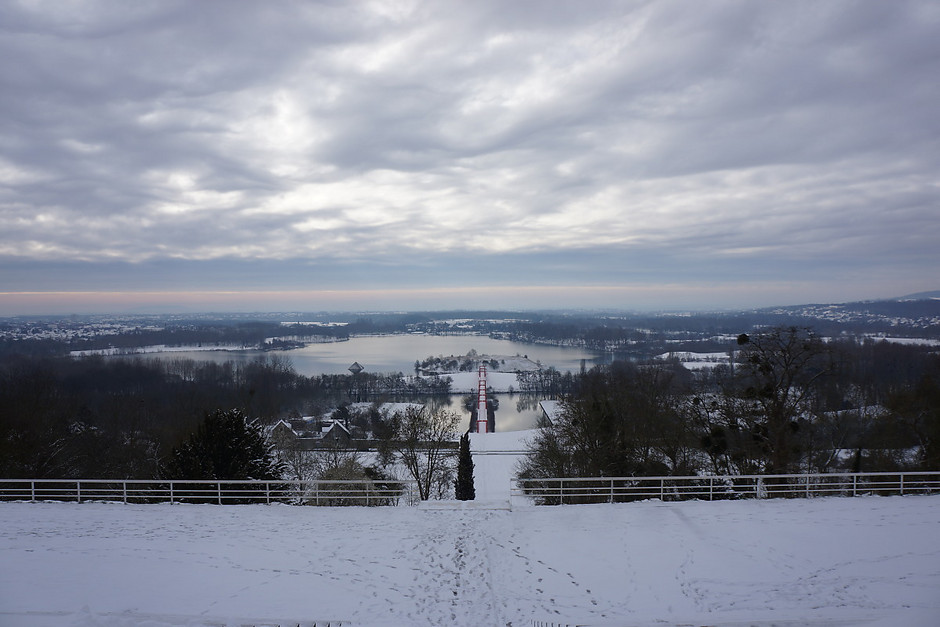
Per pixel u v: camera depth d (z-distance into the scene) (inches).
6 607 566.6
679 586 627.2
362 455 2127.2
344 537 784.3
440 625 554.9
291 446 1871.3
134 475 1727.4
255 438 1212.5
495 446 2544.3
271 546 751.7
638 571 665.0
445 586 637.3
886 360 3435.0
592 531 792.9
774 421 1158.3
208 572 670.5
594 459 1284.4
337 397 4643.2
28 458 1529.3
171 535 791.7
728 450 1289.4
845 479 1123.9
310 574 666.8
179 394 3302.2
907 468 1321.4
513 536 781.3
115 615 551.2
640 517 847.1
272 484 1038.4
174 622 548.1
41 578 644.7
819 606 575.8
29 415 1742.1
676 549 722.8
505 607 590.2
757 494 964.0
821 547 720.3
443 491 1647.4
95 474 1723.7
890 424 1423.5
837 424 1487.5
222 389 3727.9
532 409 4692.4
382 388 5713.6
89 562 694.5
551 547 740.7
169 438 2015.3
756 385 1194.0
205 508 922.1
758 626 540.7
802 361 1168.8
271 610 579.5
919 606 569.3
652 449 1480.1
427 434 1807.3
